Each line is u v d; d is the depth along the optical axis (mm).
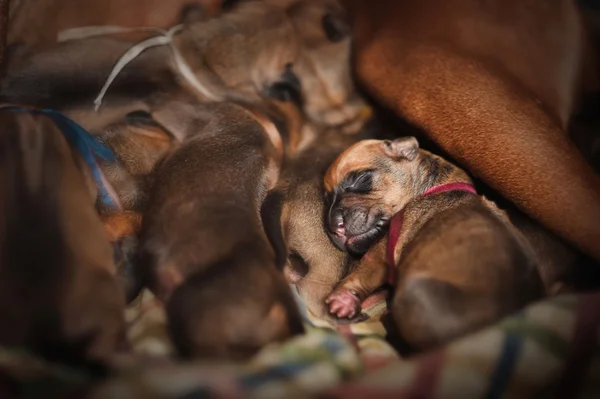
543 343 543
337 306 661
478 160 689
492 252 613
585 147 735
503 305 589
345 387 521
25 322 531
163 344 586
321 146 758
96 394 503
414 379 525
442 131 705
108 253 584
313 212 717
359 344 620
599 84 751
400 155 717
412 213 676
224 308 557
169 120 708
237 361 549
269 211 678
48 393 507
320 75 767
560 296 571
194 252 592
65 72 705
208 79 726
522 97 701
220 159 666
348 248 704
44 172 584
